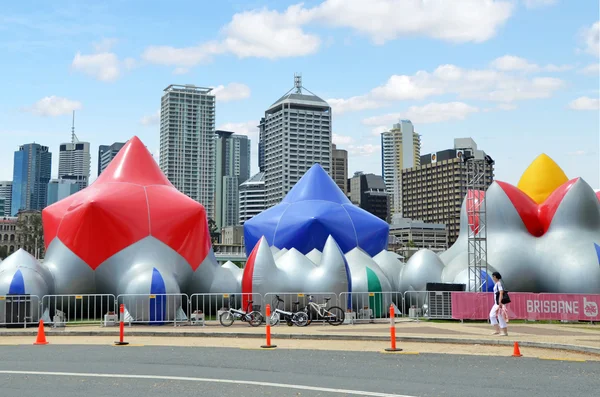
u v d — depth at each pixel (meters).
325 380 12.55
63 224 29.58
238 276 33.59
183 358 15.96
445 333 21.72
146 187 31.33
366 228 36.84
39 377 12.88
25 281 26.55
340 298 27.83
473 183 31.61
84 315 28.94
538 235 32.84
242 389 11.54
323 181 38.94
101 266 28.78
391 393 11.11
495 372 13.59
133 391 11.36
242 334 22.00
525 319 27.28
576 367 14.35
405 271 33.75
